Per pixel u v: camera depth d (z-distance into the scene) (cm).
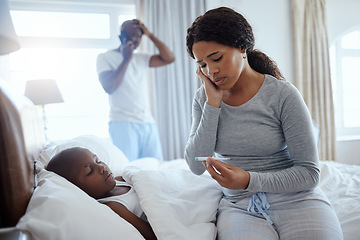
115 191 97
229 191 93
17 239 53
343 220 97
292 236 76
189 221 86
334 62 351
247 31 82
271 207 84
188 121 298
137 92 222
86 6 291
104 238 69
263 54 97
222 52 78
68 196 73
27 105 99
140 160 171
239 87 89
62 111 294
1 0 60
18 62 278
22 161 69
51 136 292
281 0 323
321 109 321
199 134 92
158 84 292
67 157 93
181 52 298
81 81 296
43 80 228
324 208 79
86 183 90
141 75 231
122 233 72
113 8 298
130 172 107
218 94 89
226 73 80
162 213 82
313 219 76
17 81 278
